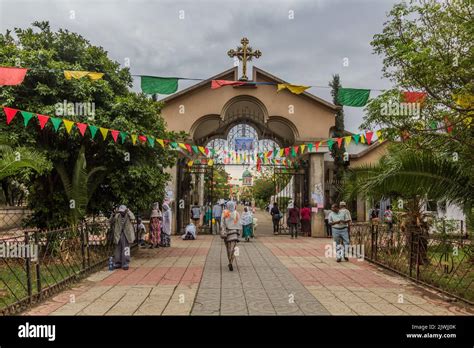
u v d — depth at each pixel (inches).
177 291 329.4
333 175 1007.0
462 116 302.2
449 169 331.3
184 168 872.9
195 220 852.0
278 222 881.5
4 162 337.4
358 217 973.2
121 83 536.1
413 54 285.6
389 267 440.8
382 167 467.5
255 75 838.5
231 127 943.0
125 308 276.8
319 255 560.1
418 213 462.0
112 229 454.9
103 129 422.0
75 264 409.1
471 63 283.3
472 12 291.3
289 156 914.7
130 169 497.7
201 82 823.7
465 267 406.6
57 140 474.9
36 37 482.0
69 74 392.2
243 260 508.7
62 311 269.1
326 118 843.4
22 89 441.1
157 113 569.3
